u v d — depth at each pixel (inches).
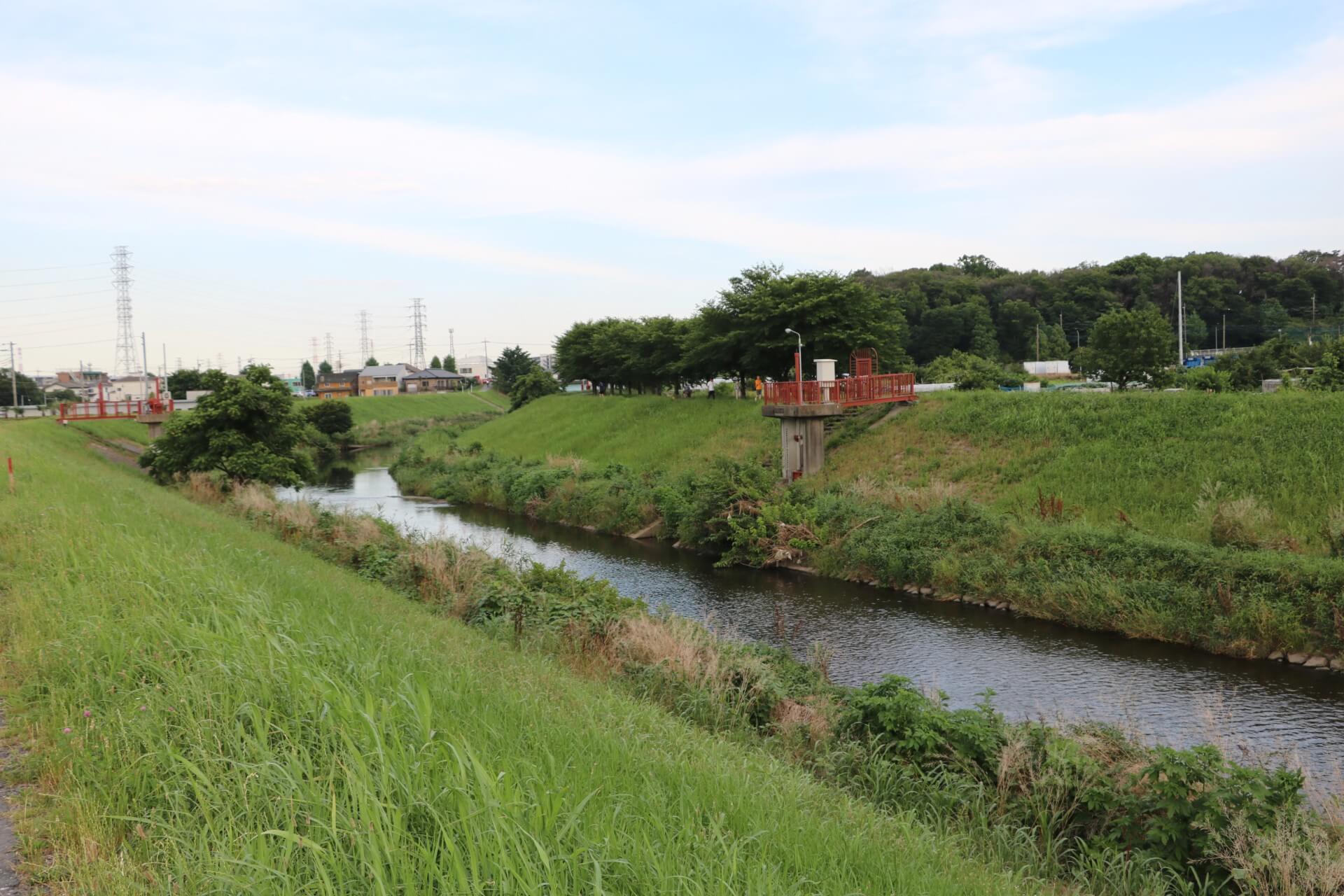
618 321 2979.8
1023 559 878.4
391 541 879.1
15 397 3764.8
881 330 1769.2
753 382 2250.2
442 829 163.2
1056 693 619.2
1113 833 327.6
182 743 212.7
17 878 167.6
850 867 221.6
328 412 3361.2
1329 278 4731.8
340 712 218.4
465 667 347.9
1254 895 284.0
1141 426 1114.7
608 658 518.6
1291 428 978.7
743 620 841.5
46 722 236.7
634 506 1378.0
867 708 432.1
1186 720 563.2
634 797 225.6
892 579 960.3
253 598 362.9
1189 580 754.2
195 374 4453.7
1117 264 4933.6
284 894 148.8
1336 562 701.3
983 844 321.4
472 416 4702.3
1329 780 454.0
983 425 1291.8
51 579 382.0
